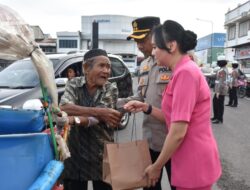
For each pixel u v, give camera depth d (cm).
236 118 1328
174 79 268
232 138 942
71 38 6397
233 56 4897
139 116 1255
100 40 7656
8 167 213
